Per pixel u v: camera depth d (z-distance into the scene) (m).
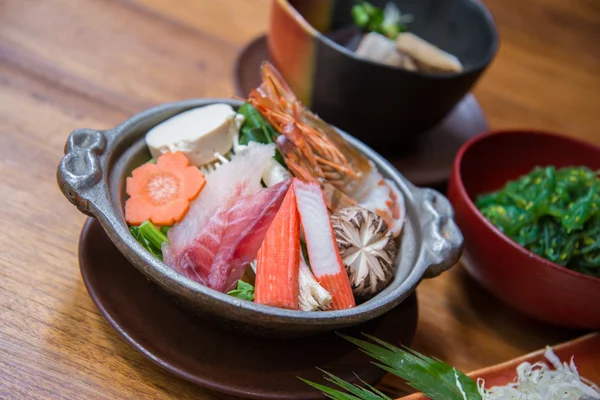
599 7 1.02
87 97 0.61
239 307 0.42
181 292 0.42
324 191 0.50
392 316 0.51
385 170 0.53
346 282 0.47
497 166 0.63
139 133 0.50
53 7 0.67
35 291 0.48
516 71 0.83
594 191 0.55
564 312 0.52
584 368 0.52
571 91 0.83
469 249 0.55
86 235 0.49
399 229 0.51
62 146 0.56
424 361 0.47
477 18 0.69
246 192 0.48
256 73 0.67
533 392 0.48
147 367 0.47
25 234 0.51
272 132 0.53
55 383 0.45
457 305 0.57
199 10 0.74
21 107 0.58
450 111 0.63
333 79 0.59
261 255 0.45
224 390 0.45
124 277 0.48
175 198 0.48
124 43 0.67
